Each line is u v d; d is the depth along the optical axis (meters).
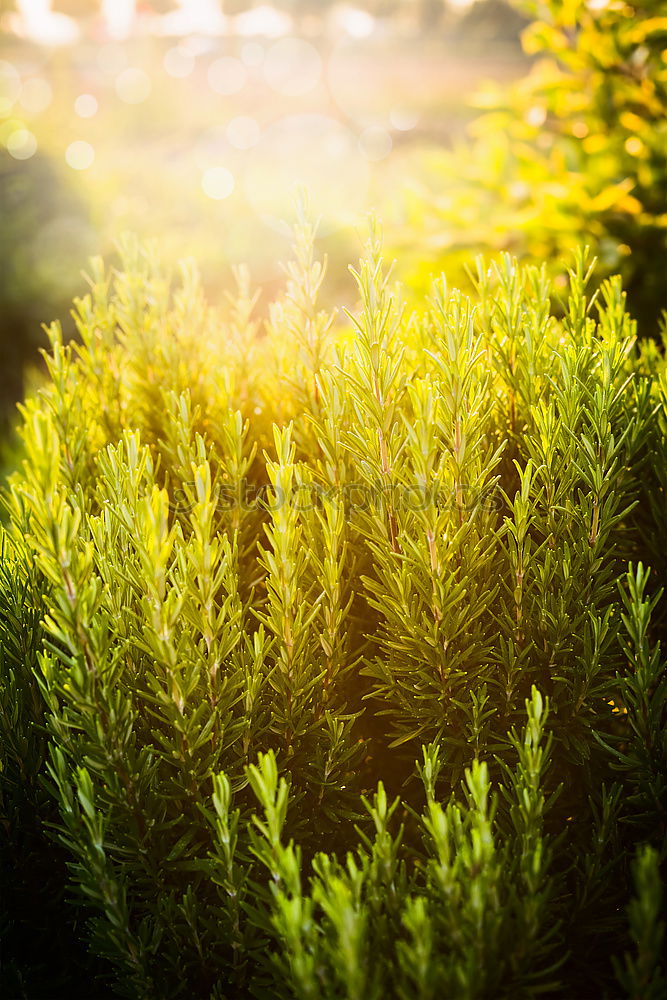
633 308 1.48
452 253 1.61
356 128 5.26
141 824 0.86
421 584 0.86
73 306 2.94
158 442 1.02
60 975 0.91
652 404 0.97
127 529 0.87
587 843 0.90
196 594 0.84
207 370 1.07
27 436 0.83
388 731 0.96
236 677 0.86
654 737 0.86
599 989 0.86
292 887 0.76
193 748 0.85
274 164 4.36
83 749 0.83
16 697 0.91
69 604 0.81
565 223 1.49
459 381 0.86
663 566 0.97
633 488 1.00
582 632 0.90
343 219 1.87
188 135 5.02
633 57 1.48
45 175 3.37
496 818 0.88
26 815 0.92
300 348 0.99
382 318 0.87
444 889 0.77
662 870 0.87
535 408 0.89
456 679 0.88
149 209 3.36
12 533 1.04
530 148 1.67
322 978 0.76
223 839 0.80
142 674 0.89
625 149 1.49
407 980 0.79
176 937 0.85
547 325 0.98
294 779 0.90
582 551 0.88
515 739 0.83
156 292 1.08
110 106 4.99
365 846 0.92
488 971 0.78
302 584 0.91
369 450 0.88
